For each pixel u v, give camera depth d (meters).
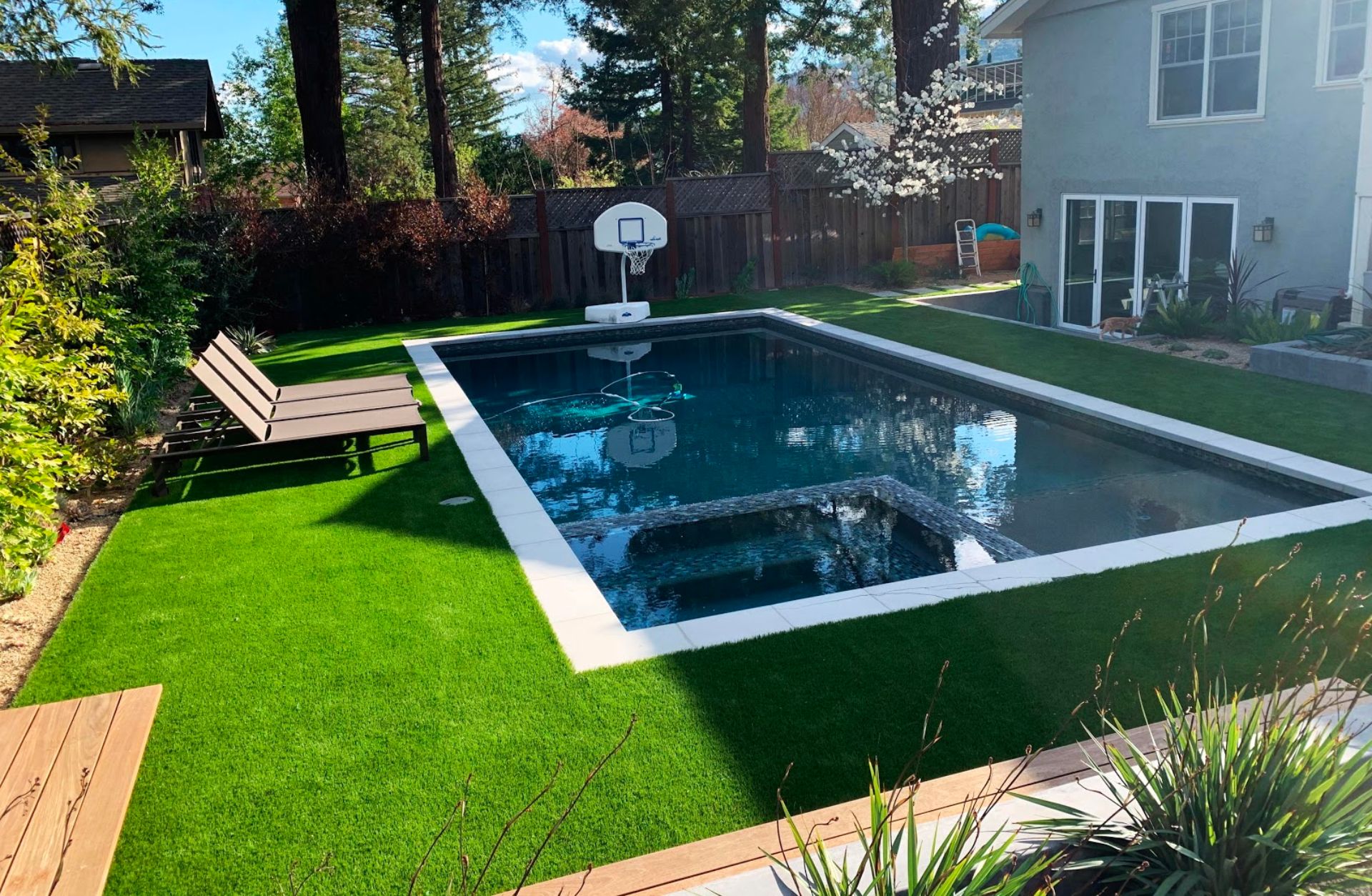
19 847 3.05
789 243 18.55
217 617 5.49
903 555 6.68
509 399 11.95
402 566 6.16
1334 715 3.74
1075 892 2.58
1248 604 5.17
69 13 13.42
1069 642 4.85
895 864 2.82
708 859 3.14
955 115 18.44
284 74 33.81
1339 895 2.46
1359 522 6.24
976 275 19.17
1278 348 10.16
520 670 4.77
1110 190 13.88
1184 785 2.68
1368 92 10.35
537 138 44.72
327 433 8.09
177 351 11.45
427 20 20.53
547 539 6.57
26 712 3.93
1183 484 7.81
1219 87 12.13
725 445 9.70
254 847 3.52
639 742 4.10
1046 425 9.82
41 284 6.46
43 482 5.43
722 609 5.99
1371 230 10.62
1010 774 3.51
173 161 12.76
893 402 11.11
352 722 4.36
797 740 4.07
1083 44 13.96
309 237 15.84
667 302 17.64
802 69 28.03
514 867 3.35
